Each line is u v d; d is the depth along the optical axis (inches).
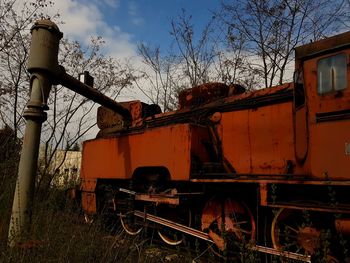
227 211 280.2
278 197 237.8
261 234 261.4
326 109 215.2
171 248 324.2
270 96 274.1
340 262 210.4
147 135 339.9
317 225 222.4
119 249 235.6
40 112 243.1
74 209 324.2
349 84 207.0
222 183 283.3
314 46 229.0
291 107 259.4
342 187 209.6
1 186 269.4
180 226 309.9
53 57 254.2
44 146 382.6
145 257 244.1
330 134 211.3
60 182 431.8
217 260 279.4
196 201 314.5
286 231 216.4
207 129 315.6
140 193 345.4
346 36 213.6
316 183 206.4
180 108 366.6
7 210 250.2
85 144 429.1
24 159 235.5
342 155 204.1
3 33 382.6
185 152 297.4
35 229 215.3
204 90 343.9
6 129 360.2
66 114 386.3
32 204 234.2
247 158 283.4
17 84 375.2
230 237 263.3
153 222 339.6
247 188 267.0
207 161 306.0
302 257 213.0
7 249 194.9
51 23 254.7
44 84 249.9
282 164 258.2
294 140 242.2
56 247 203.3
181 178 296.0
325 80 218.8
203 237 287.7
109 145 389.4
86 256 207.9
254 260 220.7
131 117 400.5
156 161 323.0
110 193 380.8
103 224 317.7
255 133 280.8
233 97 309.6
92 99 346.9
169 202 309.3
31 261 183.3
